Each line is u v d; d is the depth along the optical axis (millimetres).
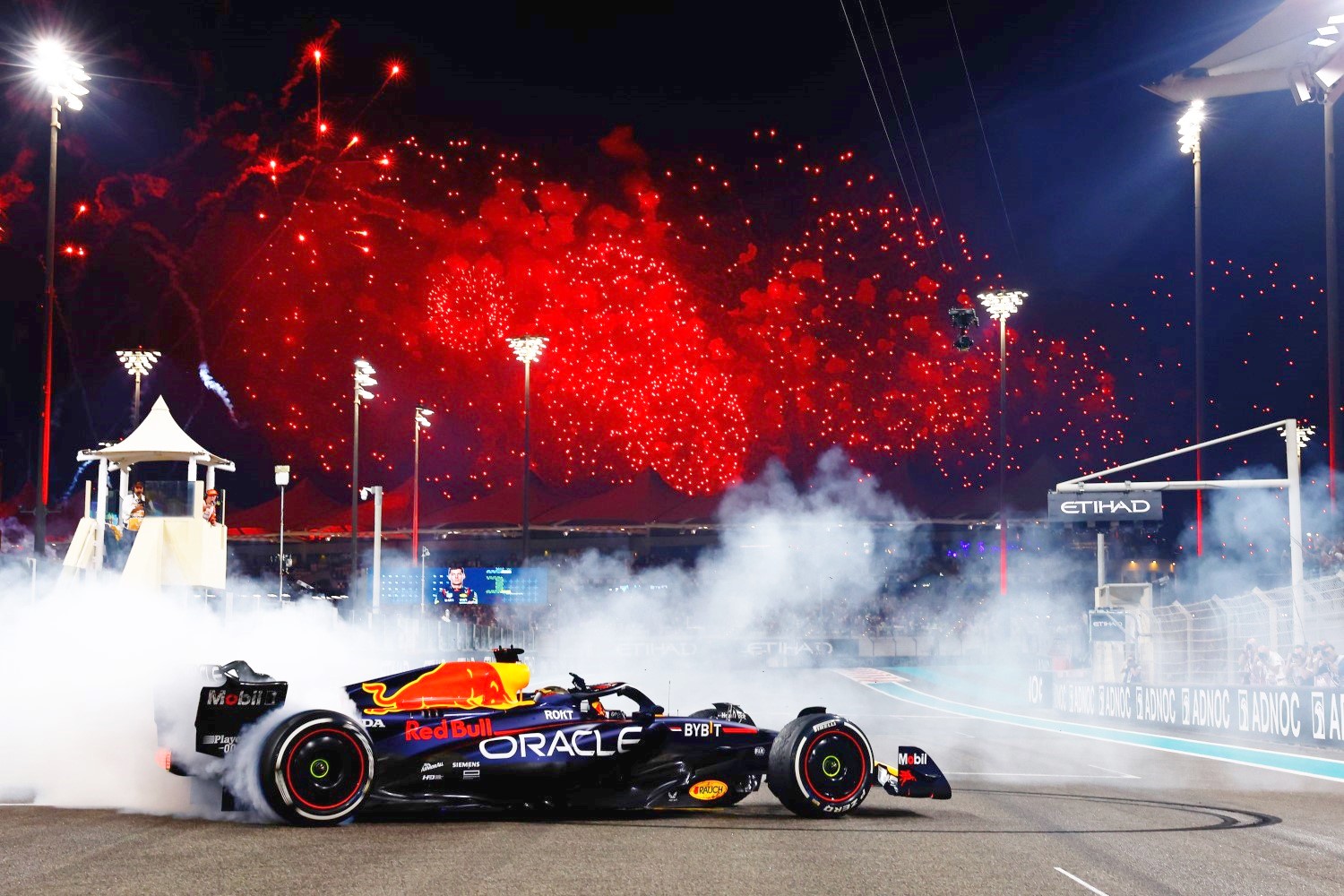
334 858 6996
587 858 7129
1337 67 27047
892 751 18750
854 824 9008
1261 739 21656
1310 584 24141
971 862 7336
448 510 56250
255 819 8688
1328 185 28031
